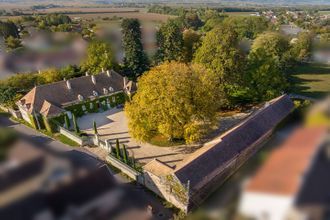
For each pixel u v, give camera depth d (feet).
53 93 159.94
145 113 121.39
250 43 297.33
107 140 126.72
